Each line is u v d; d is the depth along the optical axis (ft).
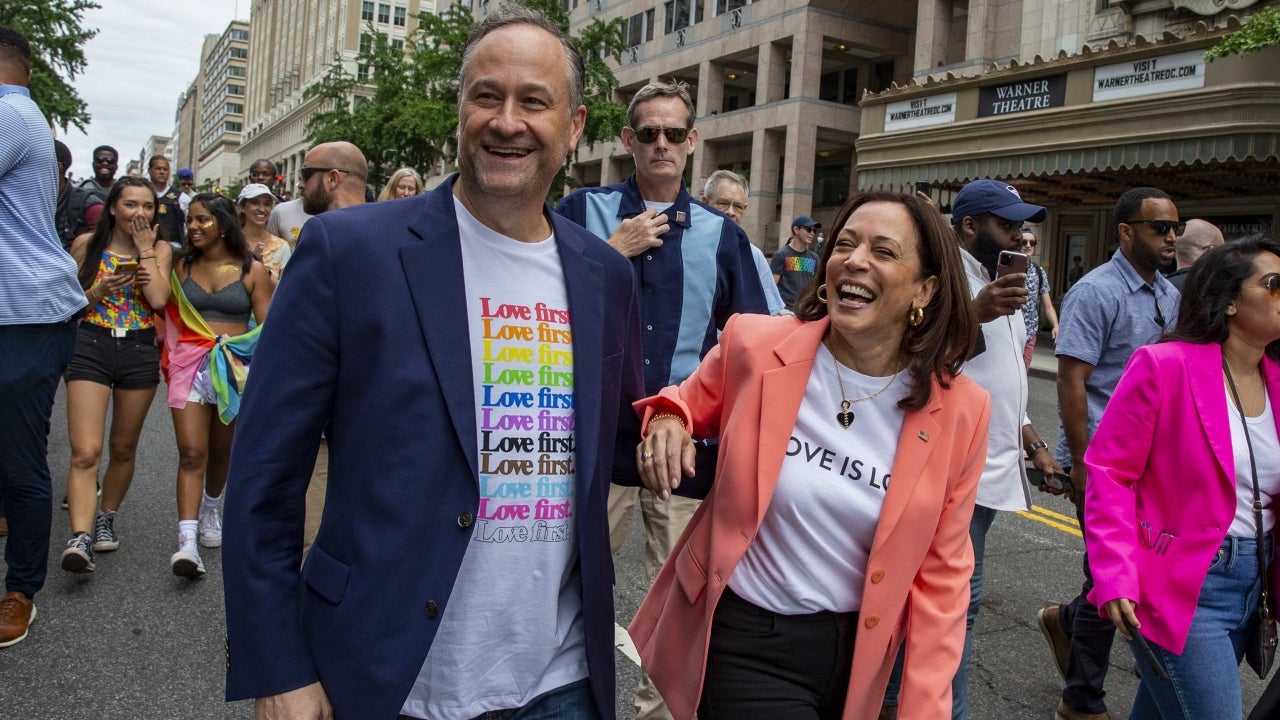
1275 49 44.55
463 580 5.86
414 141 103.24
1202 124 47.19
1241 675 14.19
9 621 12.69
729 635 7.05
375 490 5.56
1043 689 13.12
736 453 6.95
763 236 114.01
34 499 12.66
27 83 12.65
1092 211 72.69
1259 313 8.82
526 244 6.22
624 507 11.93
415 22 303.27
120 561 16.26
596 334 6.31
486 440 5.89
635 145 11.98
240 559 5.37
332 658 5.55
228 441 17.03
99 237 15.62
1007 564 18.70
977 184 11.69
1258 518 8.89
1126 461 9.22
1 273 11.89
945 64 88.38
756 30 114.83
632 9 138.92
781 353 7.02
